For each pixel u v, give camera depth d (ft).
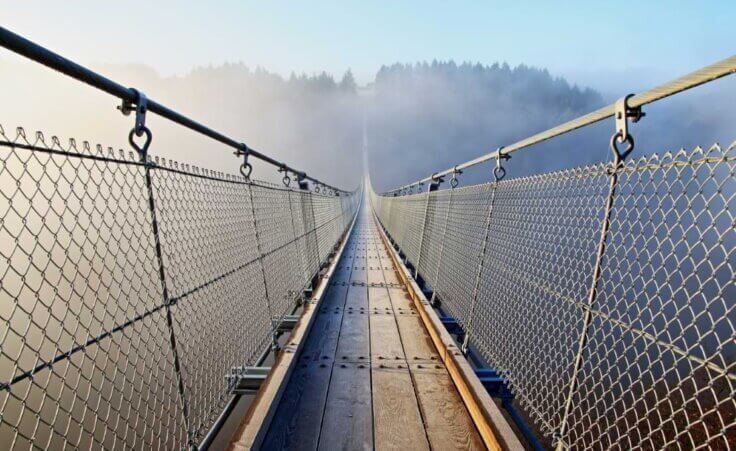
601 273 3.97
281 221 9.13
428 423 6.07
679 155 2.94
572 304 4.54
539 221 5.35
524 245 5.78
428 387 7.10
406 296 13.07
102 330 3.38
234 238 6.38
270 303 7.97
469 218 8.41
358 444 5.60
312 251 13.50
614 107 3.72
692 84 2.79
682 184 2.92
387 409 6.41
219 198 5.90
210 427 5.70
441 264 11.30
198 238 5.24
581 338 4.25
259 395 6.17
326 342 9.08
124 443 3.59
